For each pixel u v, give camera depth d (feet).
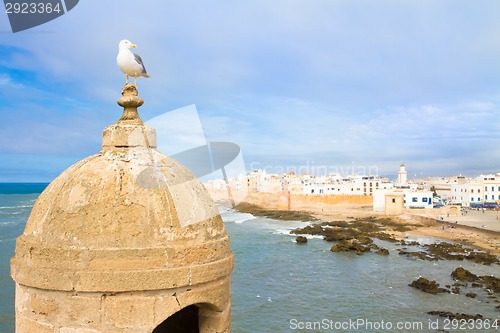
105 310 17.89
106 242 18.07
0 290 108.99
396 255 169.07
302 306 104.37
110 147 20.40
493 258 159.33
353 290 118.01
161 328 26.66
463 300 108.88
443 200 410.93
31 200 516.73
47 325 18.37
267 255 169.37
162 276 18.17
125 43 21.02
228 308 21.13
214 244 20.06
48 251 18.29
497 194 377.09
